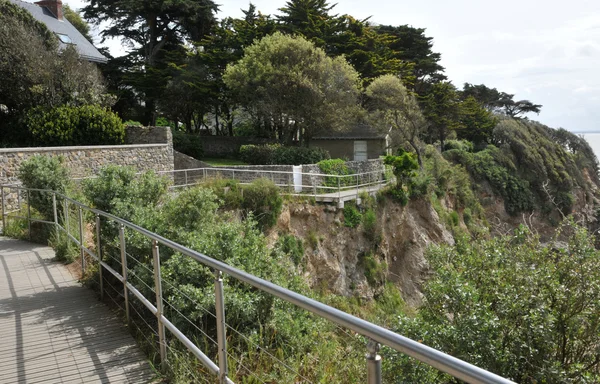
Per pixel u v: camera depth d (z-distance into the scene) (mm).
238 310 5426
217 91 39844
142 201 8547
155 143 25984
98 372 4293
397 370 6227
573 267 7773
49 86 25156
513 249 8773
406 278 27391
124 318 5707
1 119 25156
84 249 7168
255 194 19672
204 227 8242
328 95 32125
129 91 42406
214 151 38281
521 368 6609
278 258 8859
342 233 23500
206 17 43938
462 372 1374
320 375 4523
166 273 5895
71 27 37625
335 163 28812
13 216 12438
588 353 7207
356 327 1775
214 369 3178
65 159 19125
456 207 36469
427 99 47156
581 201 46562
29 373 4277
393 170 29734
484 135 54750
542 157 47469
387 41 47781
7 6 26344
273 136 38344
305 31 40031
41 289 6961
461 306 7281
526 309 6898
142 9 42062
